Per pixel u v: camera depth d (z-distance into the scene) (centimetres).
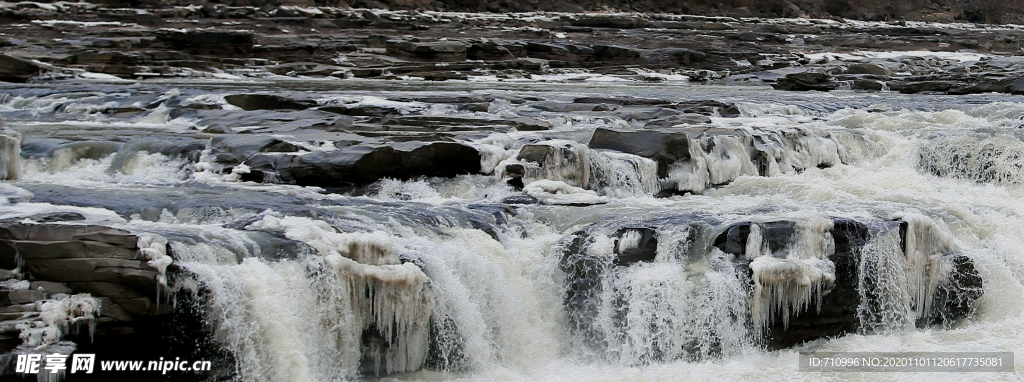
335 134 1806
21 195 1380
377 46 4147
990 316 1457
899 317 1395
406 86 3241
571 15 5588
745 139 1836
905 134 2086
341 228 1261
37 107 2378
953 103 2789
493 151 1634
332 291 1152
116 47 3678
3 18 4225
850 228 1361
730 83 3959
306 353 1130
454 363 1235
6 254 1048
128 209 1327
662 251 1305
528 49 4122
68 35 3981
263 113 2094
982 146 1955
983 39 5775
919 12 7206
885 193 1711
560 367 1264
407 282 1189
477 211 1416
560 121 2175
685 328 1268
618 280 1291
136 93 2448
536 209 1466
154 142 1698
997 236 1538
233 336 1084
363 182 1566
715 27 5688
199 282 1072
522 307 1299
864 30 6025
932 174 1984
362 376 1188
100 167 1677
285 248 1152
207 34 3709
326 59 3788
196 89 2727
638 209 1480
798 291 1308
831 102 2775
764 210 1470
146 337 1066
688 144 1720
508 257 1315
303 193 1509
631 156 1705
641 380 1227
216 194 1448
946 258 1454
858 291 1361
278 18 4631
